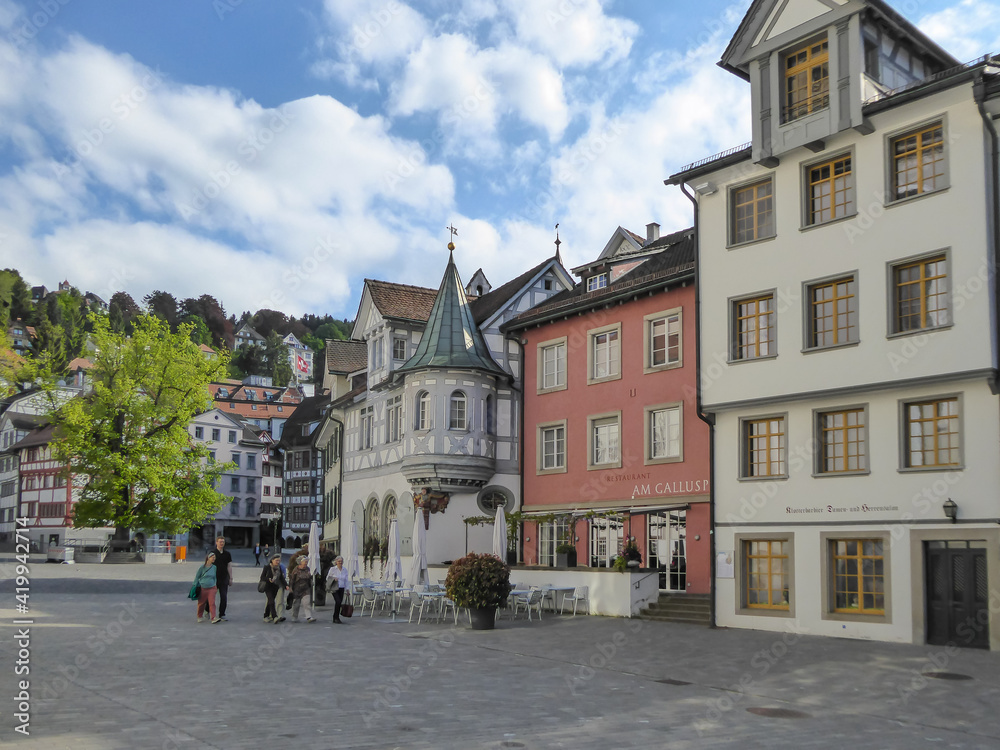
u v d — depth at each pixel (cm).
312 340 17000
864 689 1384
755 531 2283
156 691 1202
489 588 2156
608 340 2945
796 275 2253
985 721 1165
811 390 2189
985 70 1938
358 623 2303
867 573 2073
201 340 12838
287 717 1057
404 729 1012
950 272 1966
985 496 1881
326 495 4700
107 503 5159
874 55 2188
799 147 2230
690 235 3114
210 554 2200
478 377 3275
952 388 1955
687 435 2627
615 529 2820
